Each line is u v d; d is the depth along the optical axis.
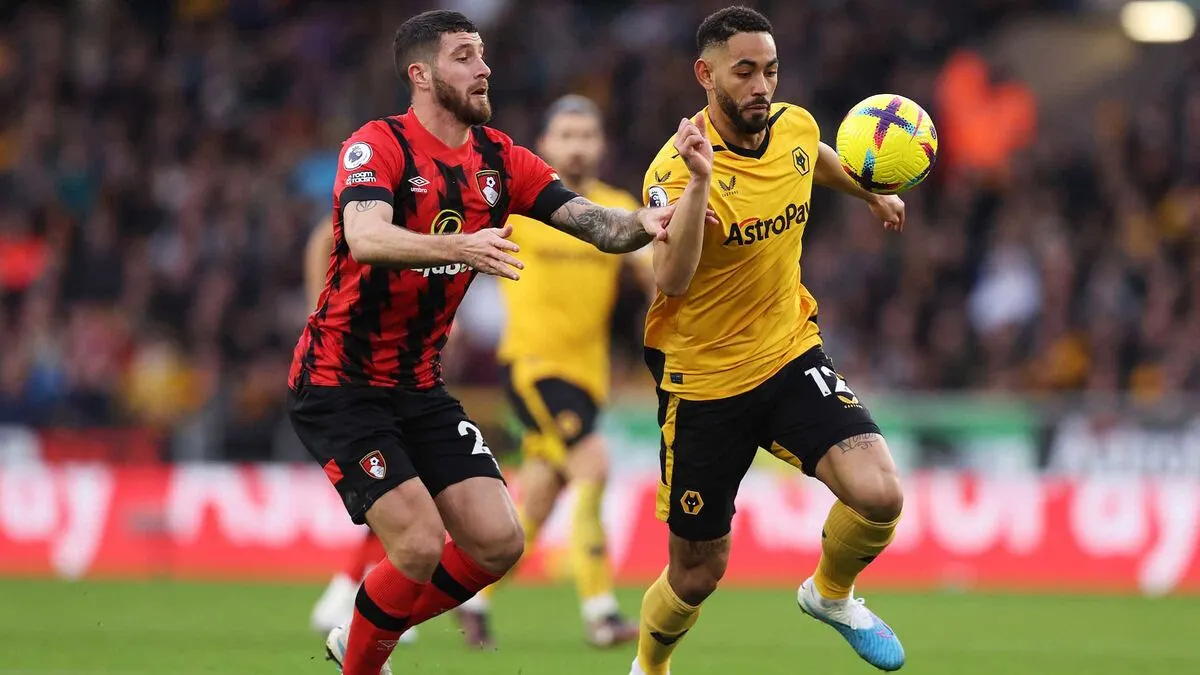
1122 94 77.88
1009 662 29.50
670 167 21.77
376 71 74.81
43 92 74.44
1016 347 56.50
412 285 20.50
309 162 69.81
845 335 58.84
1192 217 62.81
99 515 50.00
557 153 32.53
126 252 66.00
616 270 33.06
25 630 33.59
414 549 20.17
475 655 29.75
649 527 48.00
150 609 38.56
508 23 76.25
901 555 47.16
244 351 61.06
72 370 58.53
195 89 74.44
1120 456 46.62
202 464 50.78
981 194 64.19
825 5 74.81
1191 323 56.78
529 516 32.53
